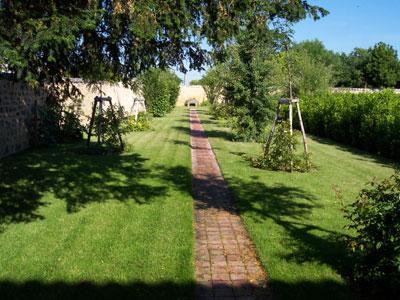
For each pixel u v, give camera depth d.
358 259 4.87
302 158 11.54
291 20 6.09
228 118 28.03
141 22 4.88
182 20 5.35
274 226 6.54
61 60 6.35
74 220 6.68
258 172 10.78
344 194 8.60
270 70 16.77
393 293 4.24
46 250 5.45
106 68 7.29
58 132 15.31
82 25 4.75
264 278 4.86
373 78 55.19
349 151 15.74
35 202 7.64
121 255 5.31
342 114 18.11
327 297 4.36
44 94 14.90
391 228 4.23
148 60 6.77
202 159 13.02
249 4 5.59
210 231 6.44
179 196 8.27
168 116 33.38
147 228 6.35
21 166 10.84
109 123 13.61
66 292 4.39
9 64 4.70
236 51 16.58
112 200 7.89
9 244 5.62
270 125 17.81
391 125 13.87
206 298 4.40
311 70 28.88
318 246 5.69
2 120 12.04
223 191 8.89
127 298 4.30
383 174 10.98
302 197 8.31
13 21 4.71
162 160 12.41
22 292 4.38
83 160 11.99
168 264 5.08
